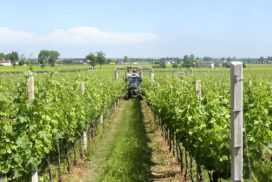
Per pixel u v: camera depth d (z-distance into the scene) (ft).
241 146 10.23
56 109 22.71
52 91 23.65
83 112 27.58
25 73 16.74
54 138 21.18
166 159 27.02
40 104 17.22
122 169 24.04
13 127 15.89
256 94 26.23
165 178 22.77
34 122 16.79
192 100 19.88
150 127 41.16
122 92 71.00
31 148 16.92
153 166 25.48
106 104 43.78
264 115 15.39
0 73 144.56
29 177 21.66
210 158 16.25
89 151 29.43
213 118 15.56
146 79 78.48
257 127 14.14
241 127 10.18
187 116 19.17
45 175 23.13
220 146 13.88
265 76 82.28
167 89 33.94
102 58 320.70
